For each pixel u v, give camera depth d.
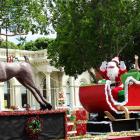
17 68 7.39
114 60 11.45
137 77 10.67
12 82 46.00
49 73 48.94
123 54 31.83
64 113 7.43
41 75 49.53
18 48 47.19
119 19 28.52
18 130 6.75
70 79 51.47
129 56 32.12
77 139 8.50
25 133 6.83
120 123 10.12
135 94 10.63
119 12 28.06
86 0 28.50
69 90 51.84
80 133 9.55
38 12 25.09
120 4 27.78
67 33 28.98
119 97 10.80
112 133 9.61
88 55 28.77
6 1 23.86
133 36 30.08
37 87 7.61
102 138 8.77
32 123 6.88
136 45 31.33
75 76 31.11
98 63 28.97
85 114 10.50
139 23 28.73
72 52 29.06
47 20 27.58
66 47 29.42
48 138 7.09
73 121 9.98
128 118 10.17
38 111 7.04
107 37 28.31
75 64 29.59
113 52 28.77
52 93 50.59
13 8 24.17
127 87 10.41
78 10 28.73
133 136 9.41
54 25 29.14
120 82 11.23
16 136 6.70
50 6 28.61
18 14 24.22
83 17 28.14
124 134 9.54
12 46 45.69
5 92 46.25
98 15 27.84
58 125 7.30
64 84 51.44
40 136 6.98
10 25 23.94
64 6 28.84
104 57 28.84
